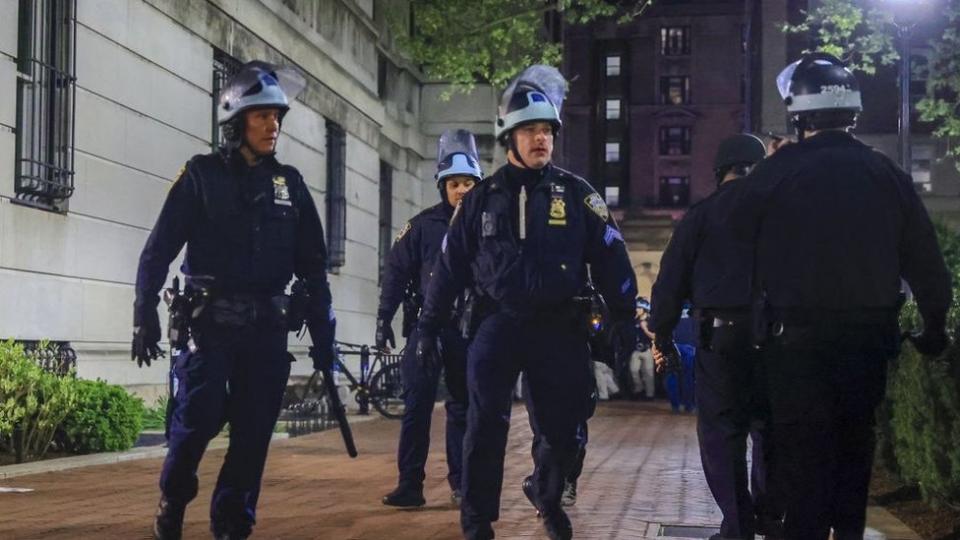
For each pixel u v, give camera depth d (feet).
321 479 31.24
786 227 15.39
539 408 19.07
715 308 18.12
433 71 80.18
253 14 56.59
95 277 42.68
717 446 18.88
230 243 18.29
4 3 36.91
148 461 35.01
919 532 23.13
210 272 18.30
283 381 18.75
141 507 25.12
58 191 39.60
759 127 141.08
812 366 15.31
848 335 15.21
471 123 92.32
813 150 15.75
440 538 21.58
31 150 38.52
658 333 18.86
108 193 43.52
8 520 23.24
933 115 69.77
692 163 260.83
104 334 43.37
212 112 53.26
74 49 40.45
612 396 78.89
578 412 18.97
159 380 48.16
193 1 50.42
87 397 35.24
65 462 32.48
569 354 18.83
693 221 18.30
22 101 38.37
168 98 48.39
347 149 72.28
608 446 42.78
